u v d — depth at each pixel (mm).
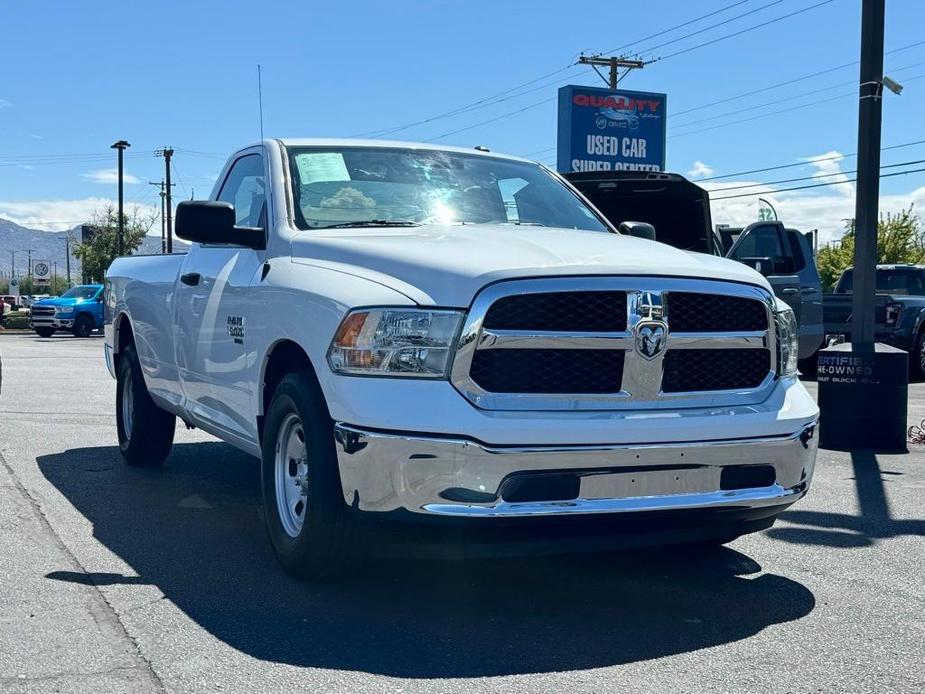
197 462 7828
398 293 4117
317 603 4328
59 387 13445
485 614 4234
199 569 4836
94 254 73375
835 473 7727
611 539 4195
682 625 4148
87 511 6062
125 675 3504
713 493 4250
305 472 4543
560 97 41312
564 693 3406
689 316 4266
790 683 3533
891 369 8734
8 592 4434
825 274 50500
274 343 4773
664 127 42031
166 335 6598
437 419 3875
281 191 5379
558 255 4238
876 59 8969
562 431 3926
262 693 3367
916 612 4367
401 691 3400
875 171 8961
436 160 5984
